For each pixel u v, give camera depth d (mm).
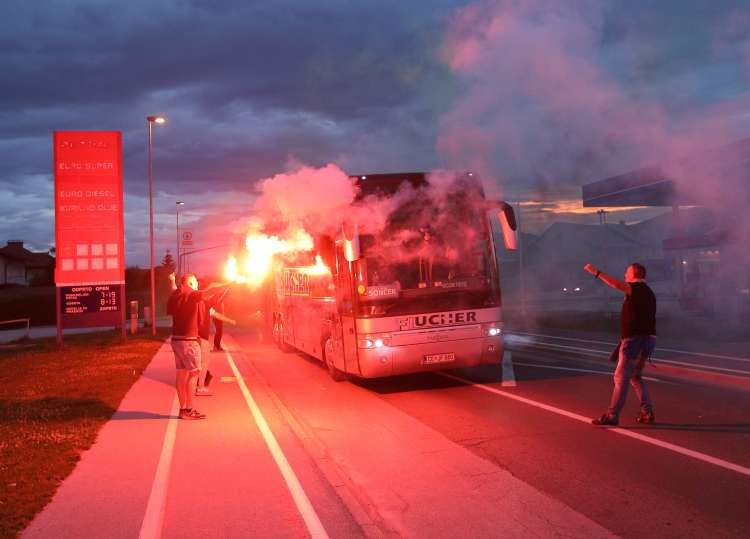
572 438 6992
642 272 7414
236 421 8039
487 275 10383
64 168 19375
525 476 5754
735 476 5523
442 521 4742
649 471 5738
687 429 7180
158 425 7805
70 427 7672
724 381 10242
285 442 6918
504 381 11008
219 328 17266
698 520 4594
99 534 4332
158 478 5602
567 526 4574
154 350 17953
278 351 17609
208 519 4609
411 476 5895
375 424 8117
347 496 5145
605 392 9656
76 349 19266
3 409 9266
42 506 4891
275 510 4801
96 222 19641
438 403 9344
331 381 11836
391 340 9820
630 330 7238
